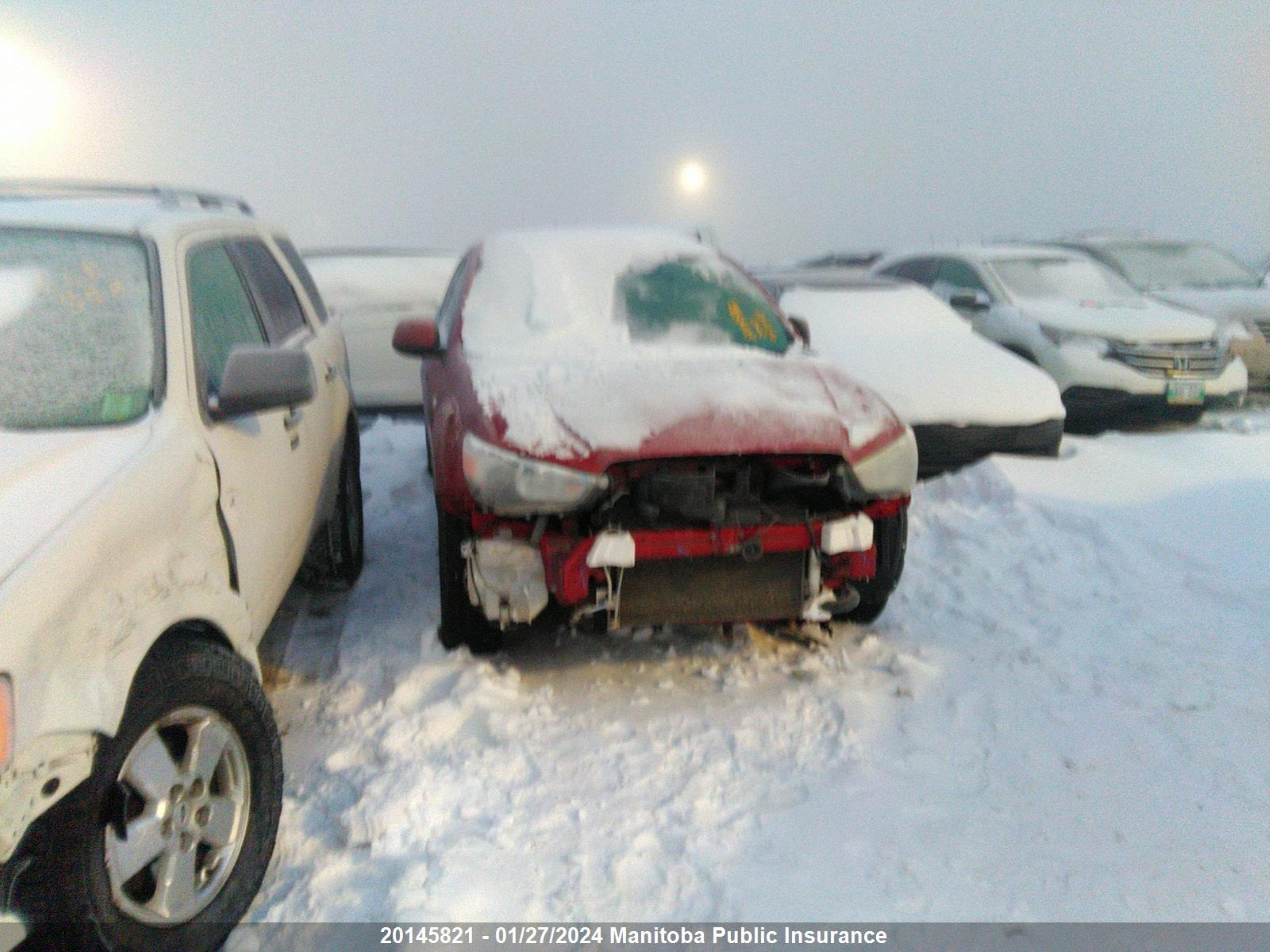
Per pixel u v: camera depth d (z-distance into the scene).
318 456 4.10
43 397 2.64
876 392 4.14
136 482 2.36
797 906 2.69
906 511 4.15
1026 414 6.72
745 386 3.85
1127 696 3.77
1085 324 8.64
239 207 4.45
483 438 3.53
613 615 3.62
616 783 3.21
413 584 4.91
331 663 4.06
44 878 2.03
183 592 2.43
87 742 2.00
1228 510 5.65
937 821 3.04
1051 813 3.07
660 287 4.69
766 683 3.88
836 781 3.24
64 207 3.21
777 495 3.87
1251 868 2.82
